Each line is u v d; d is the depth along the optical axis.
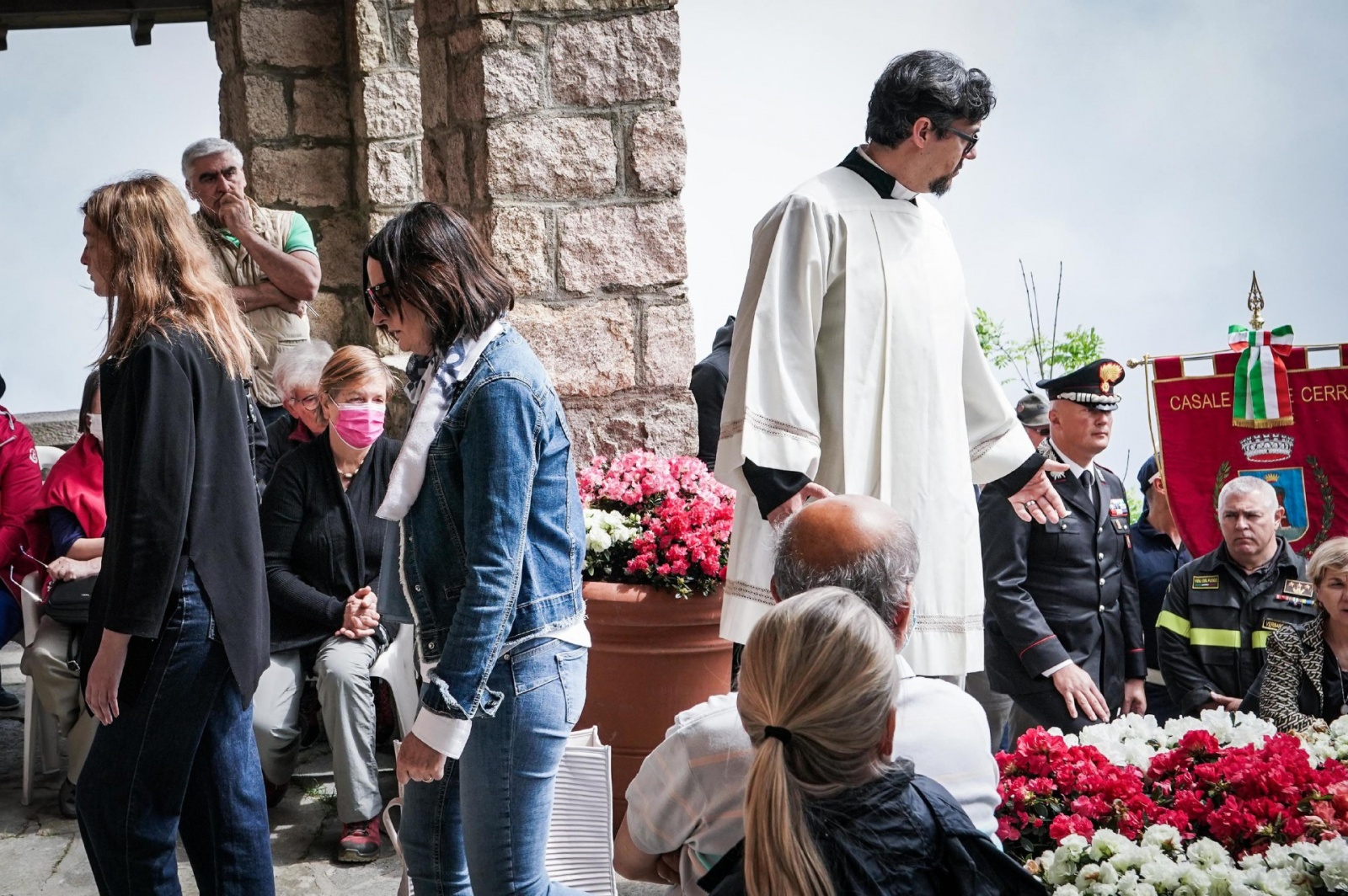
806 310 2.81
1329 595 3.56
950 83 2.79
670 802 1.93
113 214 2.47
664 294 4.46
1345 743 2.79
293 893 3.42
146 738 2.47
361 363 3.79
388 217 5.94
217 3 6.20
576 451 4.43
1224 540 4.14
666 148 4.41
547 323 4.35
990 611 3.75
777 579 1.95
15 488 4.05
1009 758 2.53
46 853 3.63
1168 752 2.62
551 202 4.33
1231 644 4.07
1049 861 2.25
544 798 2.35
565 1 4.28
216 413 2.51
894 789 1.58
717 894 1.68
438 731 2.18
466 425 2.24
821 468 2.91
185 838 2.68
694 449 4.54
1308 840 2.30
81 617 3.83
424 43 4.70
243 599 2.54
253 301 4.88
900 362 2.87
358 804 3.59
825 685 1.54
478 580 2.19
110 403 2.45
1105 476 4.05
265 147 5.98
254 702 3.73
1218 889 2.14
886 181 2.91
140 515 2.38
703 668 3.63
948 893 1.56
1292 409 4.98
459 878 2.53
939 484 2.91
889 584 1.88
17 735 4.61
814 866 1.50
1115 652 3.92
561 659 2.33
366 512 3.94
